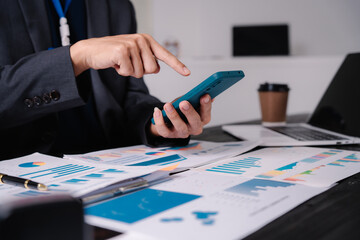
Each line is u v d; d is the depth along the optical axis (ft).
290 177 1.60
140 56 2.13
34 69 2.21
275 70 7.41
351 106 2.92
